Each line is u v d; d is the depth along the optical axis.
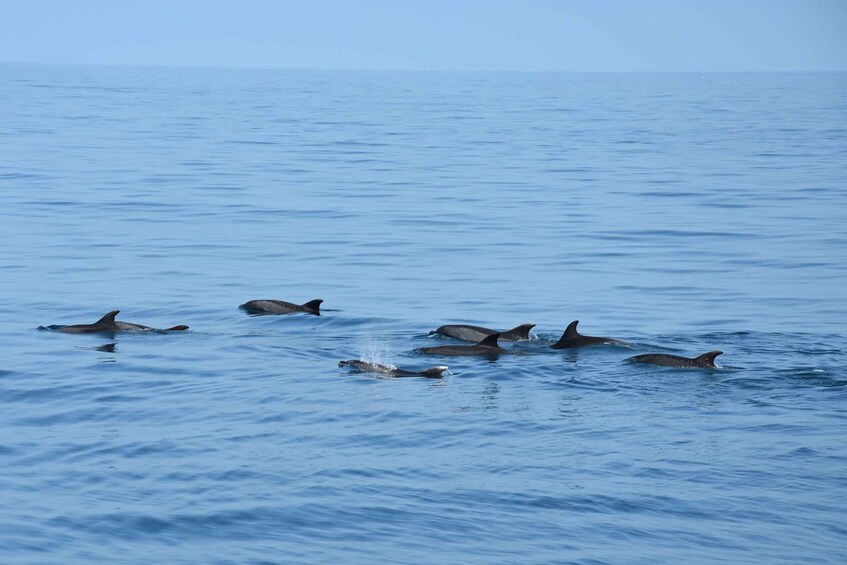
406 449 23.80
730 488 21.73
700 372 30.45
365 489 21.41
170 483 21.53
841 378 29.91
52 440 24.11
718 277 47.00
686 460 23.23
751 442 24.39
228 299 41.62
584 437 24.70
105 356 32.06
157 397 27.73
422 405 27.12
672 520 20.27
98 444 23.86
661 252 53.06
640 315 39.66
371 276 46.72
